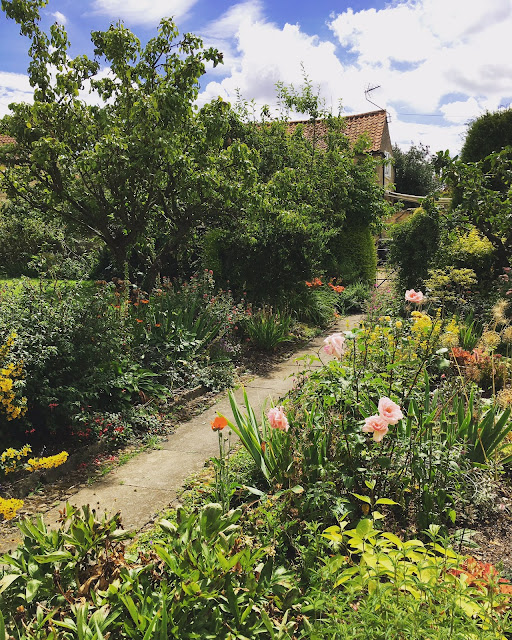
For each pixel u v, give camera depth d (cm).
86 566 246
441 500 368
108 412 595
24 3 857
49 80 905
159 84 918
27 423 518
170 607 225
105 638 204
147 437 576
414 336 591
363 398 429
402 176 3372
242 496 400
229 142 1428
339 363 448
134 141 859
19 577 239
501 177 1072
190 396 702
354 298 1320
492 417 442
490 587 234
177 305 872
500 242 1049
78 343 605
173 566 238
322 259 1302
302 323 1123
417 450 378
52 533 255
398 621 217
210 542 254
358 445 385
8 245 1617
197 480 466
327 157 1550
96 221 941
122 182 894
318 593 254
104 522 261
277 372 832
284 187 1106
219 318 895
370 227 1582
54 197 907
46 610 224
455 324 770
